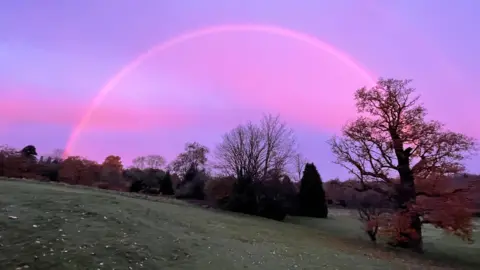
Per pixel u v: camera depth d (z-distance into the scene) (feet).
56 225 46.42
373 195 116.47
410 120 93.56
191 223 70.64
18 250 36.63
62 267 34.50
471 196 81.71
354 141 114.73
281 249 60.34
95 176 214.69
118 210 63.87
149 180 233.76
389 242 87.86
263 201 138.31
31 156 213.05
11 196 60.59
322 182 168.04
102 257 38.58
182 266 40.60
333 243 80.89
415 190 88.48
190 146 270.46
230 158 168.35
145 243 46.19
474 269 68.64
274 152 167.22
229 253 49.83
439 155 88.07
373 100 100.01
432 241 102.12
